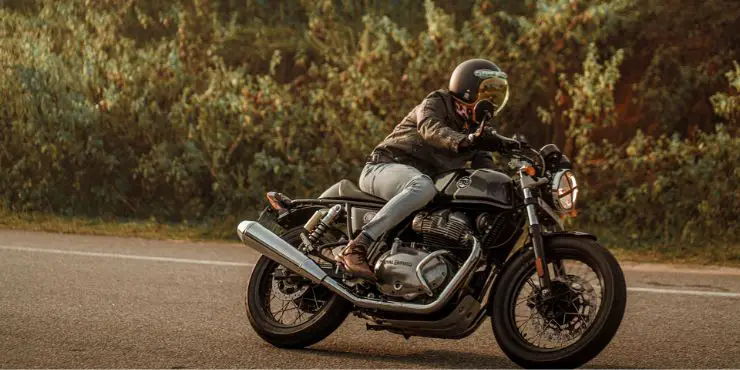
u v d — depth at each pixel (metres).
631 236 12.36
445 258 5.64
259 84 14.30
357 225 6.03
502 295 5.54
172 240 12.27
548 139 13.88
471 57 12.97
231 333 6.45
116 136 14.81
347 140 13.45
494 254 5.72
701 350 6.03
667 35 13.43
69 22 15.17
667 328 6.71
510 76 13.16
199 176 14.33
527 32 12.83
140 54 14.41
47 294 7.70
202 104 13.88
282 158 14.12
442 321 5.57
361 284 5.86
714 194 12.02
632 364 5.65
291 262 6.08
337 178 13.46
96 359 5.64
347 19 14.91
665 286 8.64
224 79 13.95
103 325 6.58
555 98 12.99
